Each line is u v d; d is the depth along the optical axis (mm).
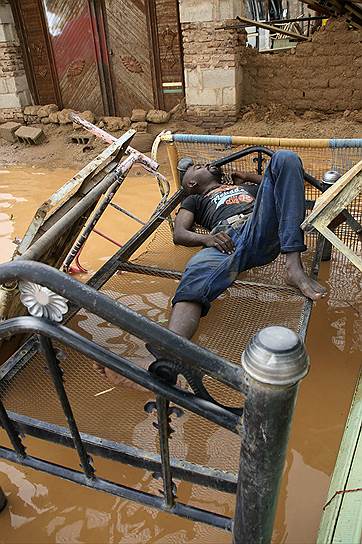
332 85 6418
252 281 2641
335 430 2068
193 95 6887
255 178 3293
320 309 2867
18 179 6070
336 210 2014
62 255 2506
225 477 1329
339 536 1366
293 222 2262
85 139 7117
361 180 1971
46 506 1815
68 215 1937
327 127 6281
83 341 1226
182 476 1374
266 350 959
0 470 1985
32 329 1226
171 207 3281
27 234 2008
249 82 6898
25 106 7930
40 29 7508
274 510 1206
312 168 3438
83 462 1480
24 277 1151
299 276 2316
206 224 3076
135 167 5984
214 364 1059
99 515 1770
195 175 3180
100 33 7250
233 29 6305
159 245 3518
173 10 6695
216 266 2312
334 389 2279
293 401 993
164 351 1096
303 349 977
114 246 3898
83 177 2270
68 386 2133
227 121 6867
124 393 2100
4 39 7398
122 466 1951
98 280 2643
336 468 1662
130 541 1673
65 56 7605
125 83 7500
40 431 1522
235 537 1295
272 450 1056
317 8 6488
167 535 1686
